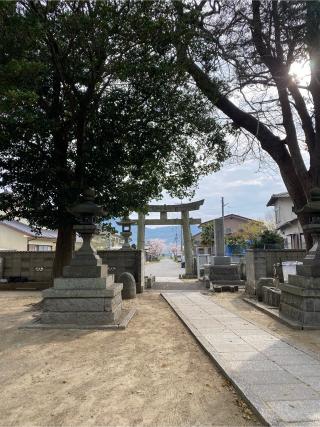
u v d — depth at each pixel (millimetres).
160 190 12656
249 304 11305
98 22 8680
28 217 10500
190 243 25125
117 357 5898
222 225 20781
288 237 28625
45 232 29984
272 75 11523
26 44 8469
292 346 6281
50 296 8227
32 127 9148
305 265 8281
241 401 4184
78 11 9328
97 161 10086
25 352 6199
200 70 11602
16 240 26406
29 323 8211
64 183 9805
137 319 9023
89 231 8719
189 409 4027
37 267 17141
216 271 18078
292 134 12109
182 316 9188
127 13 8906
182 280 21859
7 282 16688
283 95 11992
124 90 10500
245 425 3631
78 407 4105
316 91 10836
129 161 10750
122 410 4023
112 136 10312
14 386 4738
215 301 12070
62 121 10398
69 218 10234
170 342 6828
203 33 10953
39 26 8188
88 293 8188
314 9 9508
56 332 7559
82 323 8102
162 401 4238
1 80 7770
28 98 7816
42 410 4047
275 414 3662
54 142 10469
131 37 9188
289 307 8641
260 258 13438
